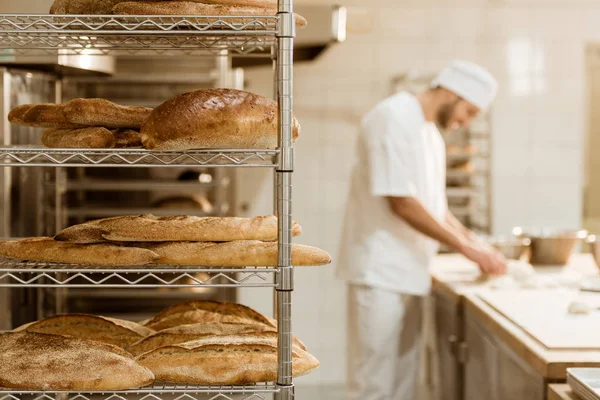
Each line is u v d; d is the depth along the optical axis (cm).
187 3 124
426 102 281
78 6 130
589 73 423
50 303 231
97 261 125
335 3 399
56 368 119
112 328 142
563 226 415
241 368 123
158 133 119
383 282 271
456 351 246
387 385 275
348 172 411
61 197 243
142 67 273
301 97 407
